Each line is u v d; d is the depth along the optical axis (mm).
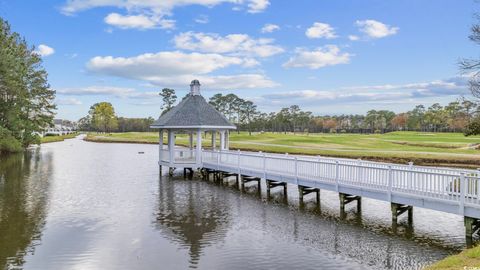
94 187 23438
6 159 41250
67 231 13945
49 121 57625
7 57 40250
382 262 10906
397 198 14406
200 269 10438
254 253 11648
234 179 26531
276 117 143375
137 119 167625
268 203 18672
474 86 24938
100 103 136375
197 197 20234
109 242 12727
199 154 27703
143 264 10820
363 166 15648
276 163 20328
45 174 29438
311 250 11914
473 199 12258
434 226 14406
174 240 12930
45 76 56156
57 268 10555
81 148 63125
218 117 28453
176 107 29578
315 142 63594
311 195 20469
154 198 20000
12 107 44438
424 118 128250
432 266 8859
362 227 14398
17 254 11609
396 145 56719
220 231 13969
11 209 17344
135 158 44062
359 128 149500
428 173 13391
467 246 12141
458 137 78812
